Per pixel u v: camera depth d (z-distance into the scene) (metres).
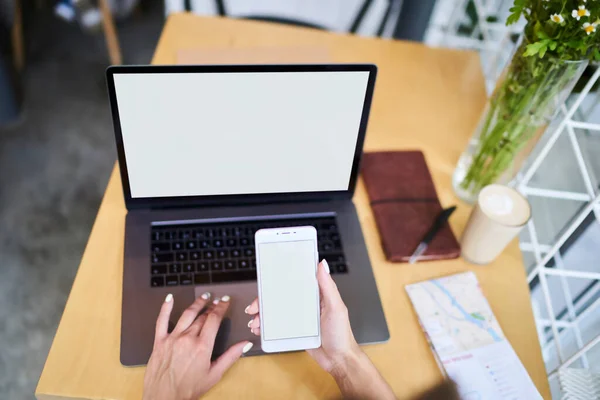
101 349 0.69
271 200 0.85
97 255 0.78
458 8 1.35
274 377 0.68
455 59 1.19
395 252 0.81
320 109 0.76
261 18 1.62
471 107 1.08
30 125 1.85
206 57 1.10
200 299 0.73
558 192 0.87
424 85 1.12
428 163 0.96
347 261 0.79
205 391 0.66
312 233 0.68
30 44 2.12
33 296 1.44
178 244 0.79
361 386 0.66
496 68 1.12
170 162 0.78
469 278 0.80
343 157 0.81
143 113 0.73
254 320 0.70
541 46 0.66
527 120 0.77
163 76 0.70
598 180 0.85
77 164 1.76
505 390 0.69
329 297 0.67
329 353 0.68
